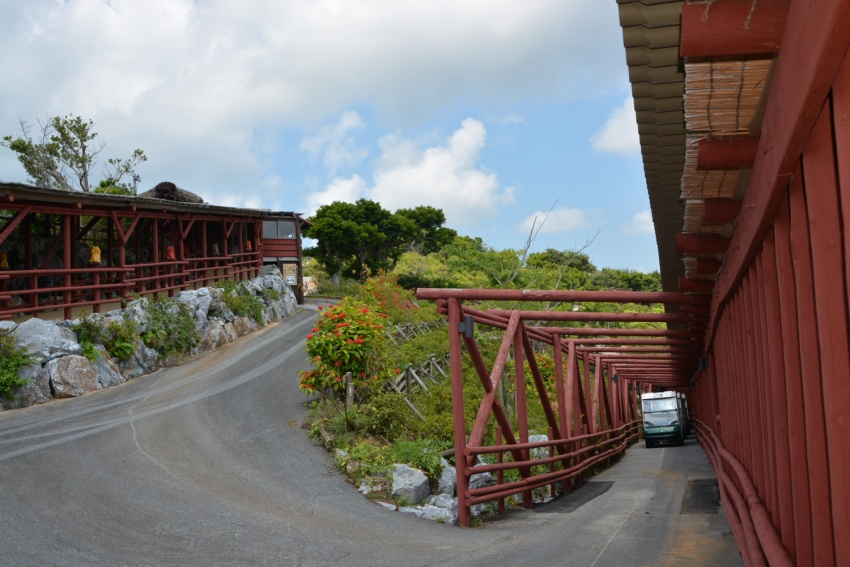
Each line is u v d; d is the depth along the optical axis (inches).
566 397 739.4
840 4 113.8
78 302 811.4
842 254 147.8
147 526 356.2
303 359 879.1
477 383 812.0
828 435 157.8
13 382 617.3
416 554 349.7
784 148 160.9
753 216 223.0
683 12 158.4
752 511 280.1
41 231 952.3
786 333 200.8
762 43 159.5
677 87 234.1
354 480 477.1
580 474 720.3
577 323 1034.1
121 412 613.6
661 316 552.1
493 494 488.1
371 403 589.0
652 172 314.7
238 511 393.1
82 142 1561.3
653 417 1267.2
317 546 345.4
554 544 385.1
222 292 1080.8
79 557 305.1
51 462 449.1
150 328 840.9
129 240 1116.5
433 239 2256.4
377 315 685.9
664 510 508.1
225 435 554.9
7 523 339.0
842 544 153.7
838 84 131.5
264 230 1547.7
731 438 430.9
